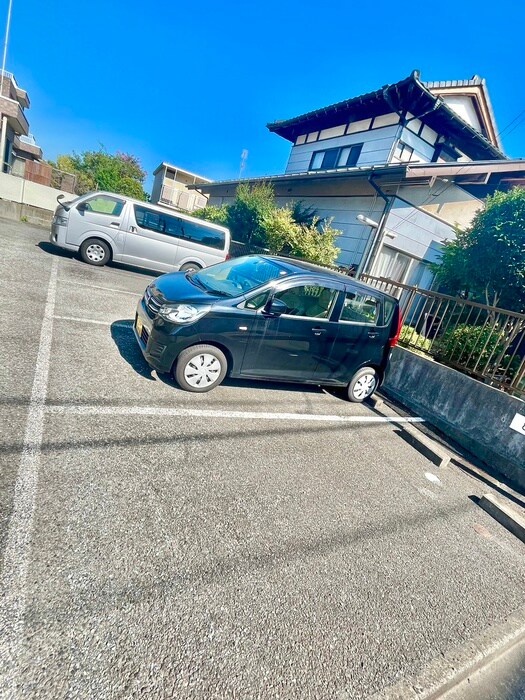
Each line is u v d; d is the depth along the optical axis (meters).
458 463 3.90
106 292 5.84
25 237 8.23
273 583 1.78
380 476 3.14
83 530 1.71
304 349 3.86
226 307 3.34
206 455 2.60
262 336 3.55
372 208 9.31
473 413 4.33
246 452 2.81
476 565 2.43
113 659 1.25
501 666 1.82
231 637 1.46
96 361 3.45
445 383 4.69
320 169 13.46
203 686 1.26
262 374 3.75
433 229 9.41
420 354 5.22
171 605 1.51
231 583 1.70
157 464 2.34
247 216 11.86
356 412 4.37
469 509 3.09
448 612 1.97
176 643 1.37
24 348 3.24
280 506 2.35
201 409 3.21
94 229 7.29
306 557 2.01
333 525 2.35
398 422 4.45
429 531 2.62
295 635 1.56
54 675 1.16
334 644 1.58
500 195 6.40
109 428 2.52
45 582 1.43
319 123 13.52
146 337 3.40
